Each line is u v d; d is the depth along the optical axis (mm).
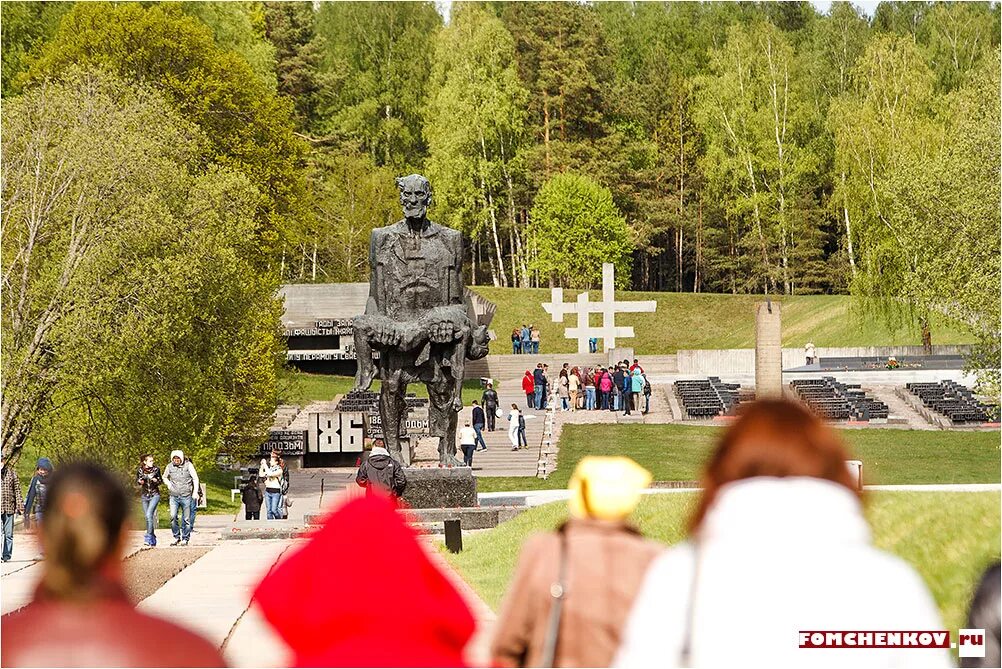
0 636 6699
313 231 100375
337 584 6812
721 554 6605
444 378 41250
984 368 63281
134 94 59094
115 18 74812
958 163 63219
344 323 96750
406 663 6762
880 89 100312
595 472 8898
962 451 65312
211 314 53500
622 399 83500
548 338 126188
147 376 50188
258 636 18703
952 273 62750
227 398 56781
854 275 99875
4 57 91062
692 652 6617
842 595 6496
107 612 6742
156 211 49375
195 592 24844
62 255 48938
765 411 6688
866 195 96500
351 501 7070
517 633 8766
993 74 64062
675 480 60219
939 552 17703
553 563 8711
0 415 46344
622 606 8562
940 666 6488
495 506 42906
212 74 76688
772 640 6488
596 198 132000
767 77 132125
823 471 6586
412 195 41250
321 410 87000
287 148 82125
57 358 47812
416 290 41219
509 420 71000
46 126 49625
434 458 63312
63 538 6727
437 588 7012
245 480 45031
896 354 102688
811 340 116938
